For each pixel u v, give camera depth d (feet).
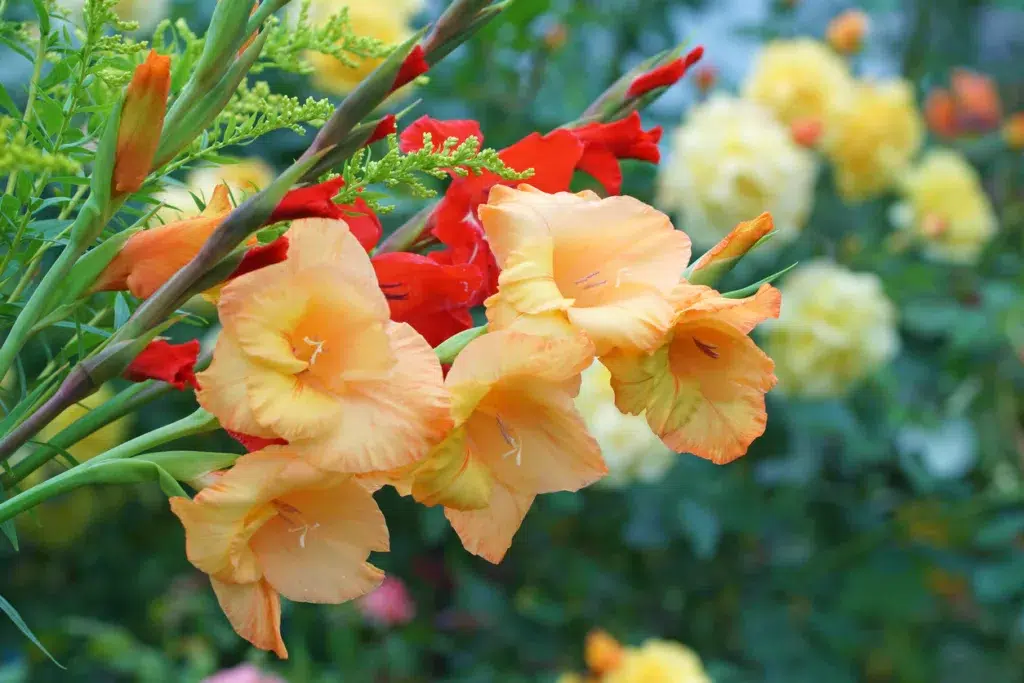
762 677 9.93
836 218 10.52
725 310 3.59
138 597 10.32
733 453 3.62
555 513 9.75
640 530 9.24
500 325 3.57
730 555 10.51
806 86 9.77
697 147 8.57
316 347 3.45
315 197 3.43
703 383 3.63
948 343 10.42
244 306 3.40
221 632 9.27
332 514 3.51
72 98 3.76
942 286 10.44
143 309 3.46
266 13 3.57
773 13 11.93
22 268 3.85
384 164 3.67
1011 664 11.37
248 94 3.92
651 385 3.57
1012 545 9.59
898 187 10.64
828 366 8.79
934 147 11.76
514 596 10.59
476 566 10.54
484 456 3.59
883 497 10.62
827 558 10.05
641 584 10.61
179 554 10.39
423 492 3.51
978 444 10.41
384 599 9.30
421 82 3.64
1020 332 9.38
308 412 3.39
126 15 5.92
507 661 10.12
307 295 3.43
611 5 10.11
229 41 3.53
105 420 3.58
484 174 3.80
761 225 3.69
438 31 3.57
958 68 13.65
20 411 3.65
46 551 10.26
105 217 3.53
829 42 11.18
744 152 8.53
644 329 3.53
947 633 11.54
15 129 3.80
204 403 3.39
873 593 9.89
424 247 3.88
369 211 3.80
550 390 3.54
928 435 9.77
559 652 10.10
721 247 3.71
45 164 3.40
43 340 3.85
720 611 10.62
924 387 10.36
